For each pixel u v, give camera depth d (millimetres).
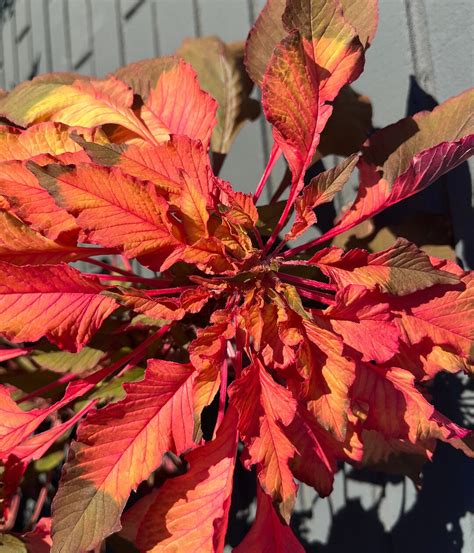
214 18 656
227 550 602
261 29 399
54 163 348
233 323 377
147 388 360
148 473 350
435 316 362
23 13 1009
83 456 342
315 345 355
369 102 464
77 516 337
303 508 566
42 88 451
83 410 424
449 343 361
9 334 351
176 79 427
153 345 443
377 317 356
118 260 706
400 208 489
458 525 459
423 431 354
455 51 458
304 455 367
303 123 362
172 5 703
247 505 589
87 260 460
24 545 430
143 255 371
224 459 365
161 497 355
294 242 560
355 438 365
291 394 339
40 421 395
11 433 395
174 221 382
